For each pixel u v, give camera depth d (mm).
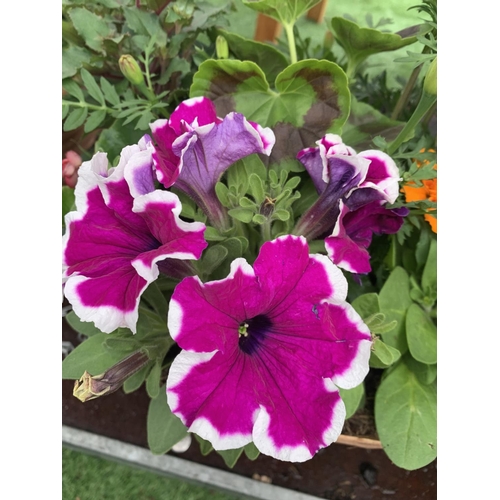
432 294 315
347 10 398
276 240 207
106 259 215
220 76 289
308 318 212
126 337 256
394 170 242
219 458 406
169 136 245
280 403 206
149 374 266
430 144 344
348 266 228
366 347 210
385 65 410
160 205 195
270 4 304
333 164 235
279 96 294
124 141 310
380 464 386
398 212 268
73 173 342
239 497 402
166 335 268
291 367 212
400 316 310
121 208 220
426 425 303
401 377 316
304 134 289
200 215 258
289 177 296
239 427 199
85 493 420
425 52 339
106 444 415
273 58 341
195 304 192
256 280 204
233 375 202
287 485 392
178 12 316
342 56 419
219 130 234
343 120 285
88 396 215
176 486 415
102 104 302
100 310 206
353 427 339
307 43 375
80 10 316
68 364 280
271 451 200
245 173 268
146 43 308
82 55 326
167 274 235
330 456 393
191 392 194
